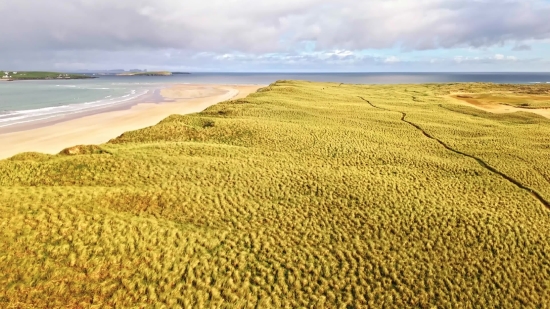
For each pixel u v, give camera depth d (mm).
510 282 19406
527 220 25141
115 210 22609
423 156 37875
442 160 37000
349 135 44719
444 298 18234
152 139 40562
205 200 25078
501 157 38219
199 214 23594
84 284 16906
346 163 34781
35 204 21375
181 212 23578
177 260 19234
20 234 18984
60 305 15727
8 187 23672
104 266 18031
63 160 28359
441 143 43938
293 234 22516
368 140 43156
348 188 28328
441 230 23281
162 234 20812
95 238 19500
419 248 21625
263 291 17984
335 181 29562
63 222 20281
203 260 19375
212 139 41281
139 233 20562
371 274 19500
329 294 18094
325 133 44875
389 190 28422
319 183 29062
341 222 23969
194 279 18172
